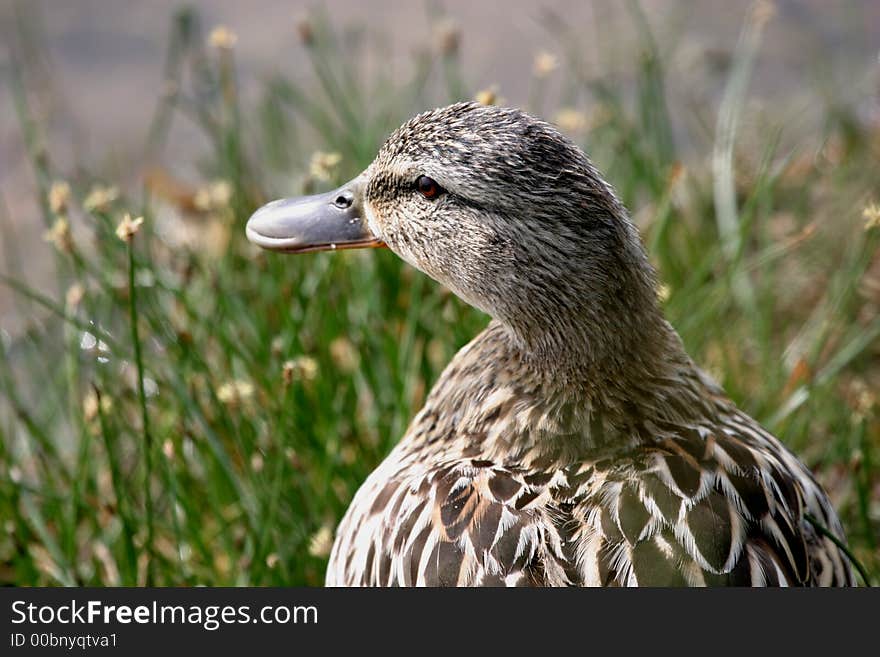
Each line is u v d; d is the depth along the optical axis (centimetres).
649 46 1198
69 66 1376
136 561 770
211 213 1162
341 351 930
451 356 868
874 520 851
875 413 922
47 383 997
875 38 1323
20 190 1251
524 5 1427
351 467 844
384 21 1415
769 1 1245
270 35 1397
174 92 1166
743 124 1208
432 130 646
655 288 646
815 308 1020
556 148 619
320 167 827
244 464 831
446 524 601
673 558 576
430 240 659
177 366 862
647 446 625
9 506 854
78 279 875
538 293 627
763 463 622
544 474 622
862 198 1054
